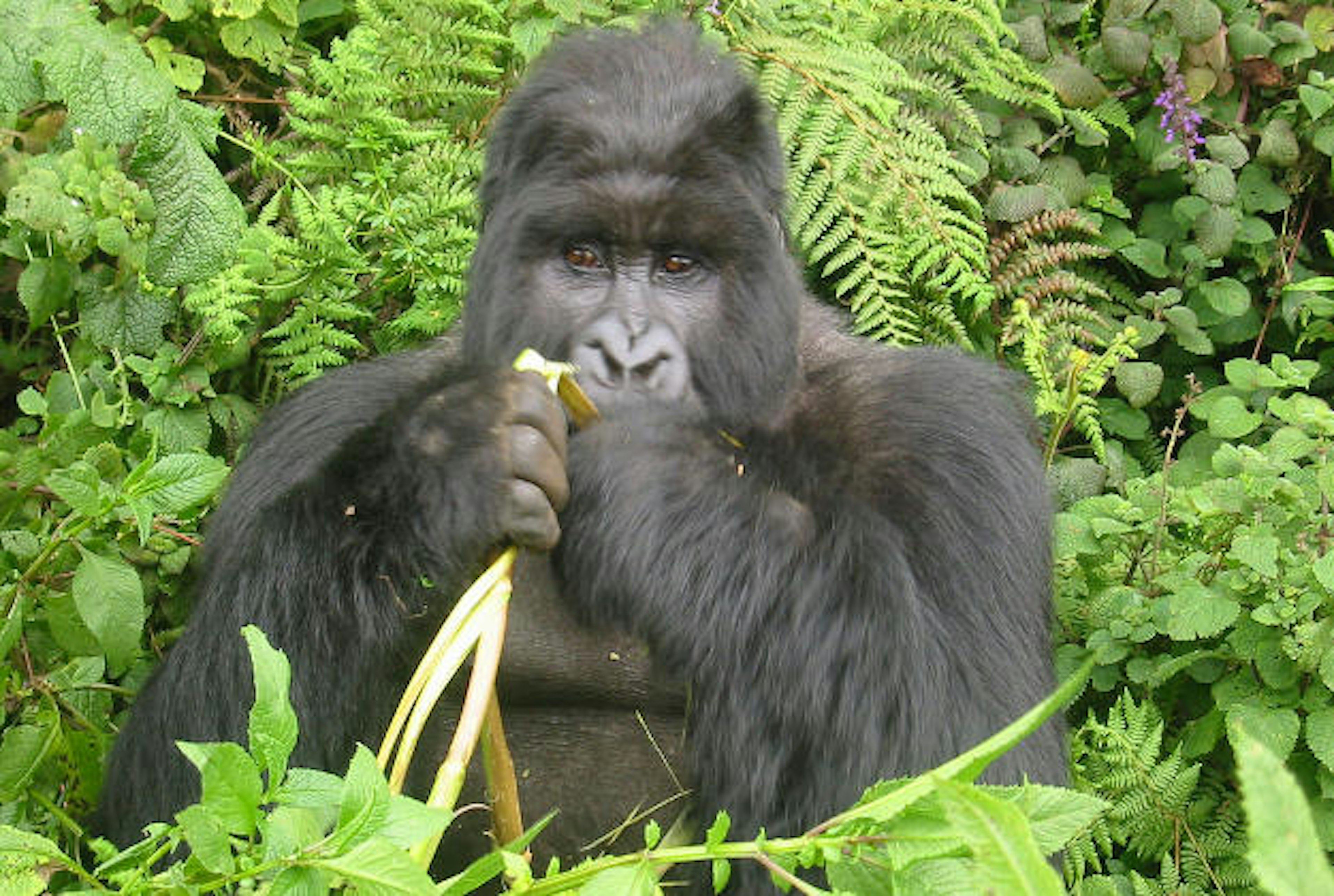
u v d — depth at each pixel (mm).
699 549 6441
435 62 10523
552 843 7316
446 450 6305
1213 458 9227
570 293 7051
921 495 7129
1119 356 11562
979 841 3441
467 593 5672
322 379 8156
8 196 9281
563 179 6973
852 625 6488
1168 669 8766
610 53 7250
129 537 8578
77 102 9562
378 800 4465
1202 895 8461
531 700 7246
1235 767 8828
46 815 7902
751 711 6469
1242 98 12406
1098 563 9500
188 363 9766
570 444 6617
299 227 10180
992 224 11773
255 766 4512
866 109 11273
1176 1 11852
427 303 10008
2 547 8016
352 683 6496
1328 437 9039
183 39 11250
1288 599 8422
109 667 8961
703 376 7039
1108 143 12484
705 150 6945
